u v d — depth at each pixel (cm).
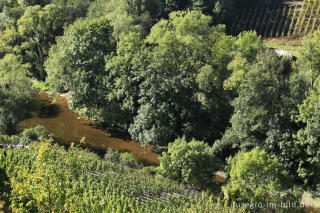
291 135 4356
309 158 4162
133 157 4831
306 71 4534
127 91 5425
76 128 5841
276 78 4425
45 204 1908
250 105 4494
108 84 5553
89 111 5888
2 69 5600
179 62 5403
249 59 5319
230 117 5316
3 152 3584
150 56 5353
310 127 4016
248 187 3784
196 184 4050
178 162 3856
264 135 4716
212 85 5144
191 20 5625
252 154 3612
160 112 5156
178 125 5356
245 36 5472
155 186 3684
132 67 5306
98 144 5397
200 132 5209
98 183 3475
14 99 5262
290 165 4375
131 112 5659
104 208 2795
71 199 2069
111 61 5559
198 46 5344
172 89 5216
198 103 5259
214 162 4184
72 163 2522
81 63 5728
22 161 3316
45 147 2122
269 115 4494
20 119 5341
